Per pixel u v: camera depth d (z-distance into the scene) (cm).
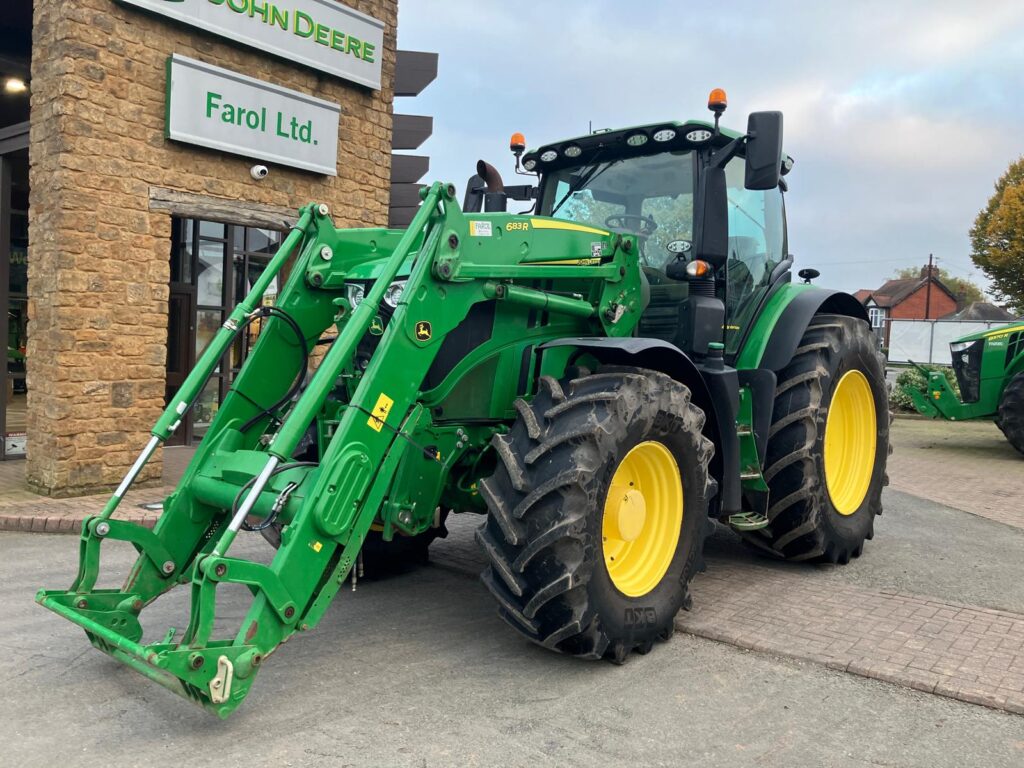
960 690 340
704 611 442
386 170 967
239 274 1095
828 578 514
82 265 695
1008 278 3102
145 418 746
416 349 347
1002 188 3244
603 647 354
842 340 534
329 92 894
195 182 773
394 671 361
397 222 1189
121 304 723
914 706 334
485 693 339
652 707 329
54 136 684
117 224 717
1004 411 1138
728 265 500
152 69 735
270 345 407
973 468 1068
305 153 857
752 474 484
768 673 365
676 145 486
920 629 415
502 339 408
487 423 414
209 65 762
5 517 623
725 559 562
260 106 809
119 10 707
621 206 507
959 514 753
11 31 1010
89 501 683
